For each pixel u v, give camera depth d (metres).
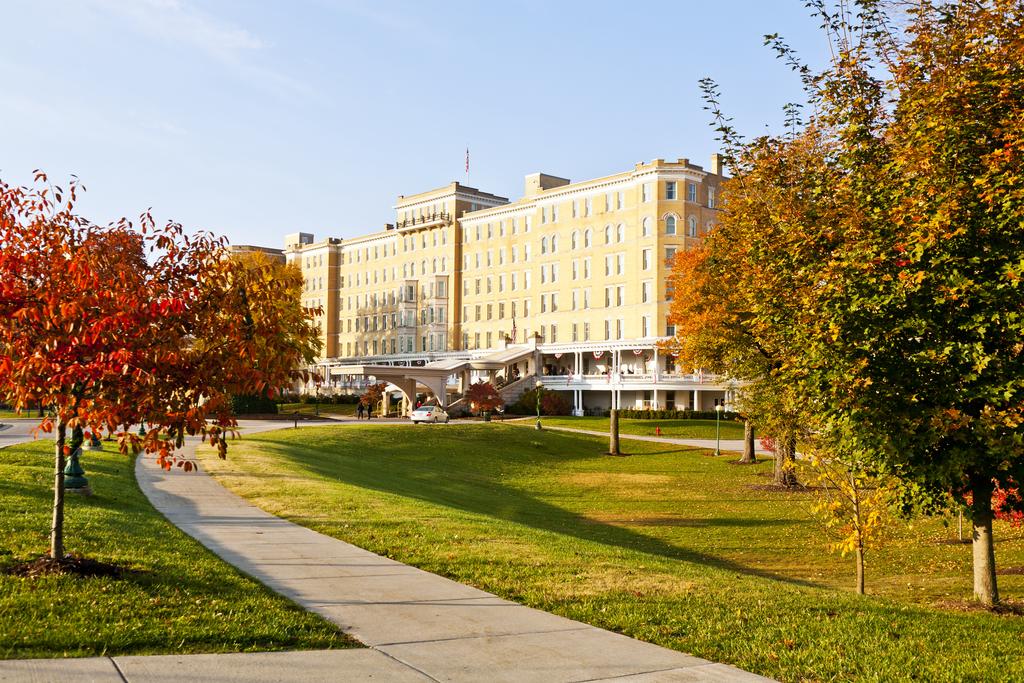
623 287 90.81
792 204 18.98
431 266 114.69
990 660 9.09
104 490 20.30
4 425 52.84
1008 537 25.03
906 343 14.16
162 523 16.44
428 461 45.56
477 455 49.34
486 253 107.62
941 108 13.91
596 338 93.44
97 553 12.27
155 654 8.12
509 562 13.70
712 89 24.17
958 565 21.23
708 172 90.62
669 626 9.98
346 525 17.14
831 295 14.43
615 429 55.69
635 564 14.38
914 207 13.48
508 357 91.88
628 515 30.86
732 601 11.56
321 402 108.31
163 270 11.09
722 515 30.88
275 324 11.08
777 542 25.16
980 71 13.62
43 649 8.06
